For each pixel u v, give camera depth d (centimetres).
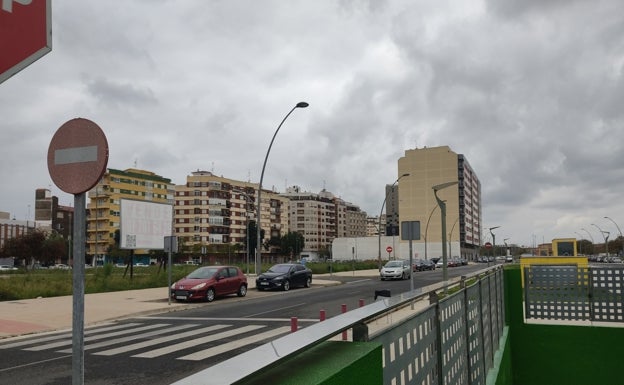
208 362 878
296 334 168
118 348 1025
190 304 1962
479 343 581
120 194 11869
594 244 14600
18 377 795
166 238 1955
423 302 330
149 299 2117
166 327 1345
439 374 343
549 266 1039
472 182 15712
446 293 407
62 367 866
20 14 211
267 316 1562
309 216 17712
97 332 1277
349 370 163
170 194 13262
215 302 2080
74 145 299
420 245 10644
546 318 1035
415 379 281
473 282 574
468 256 14338
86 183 292
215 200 13662
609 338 980
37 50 216
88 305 1872
